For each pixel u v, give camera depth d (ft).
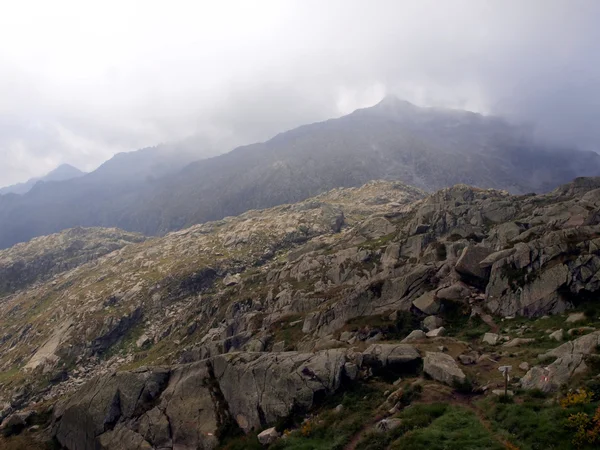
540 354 114.42
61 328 491.31
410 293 200.85
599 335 101.45
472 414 92.38
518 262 176.76
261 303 317.01
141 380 144.87
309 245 446.60
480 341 146.41
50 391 377.71
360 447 91.66
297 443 102.53
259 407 124.57
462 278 195.52
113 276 648.38
